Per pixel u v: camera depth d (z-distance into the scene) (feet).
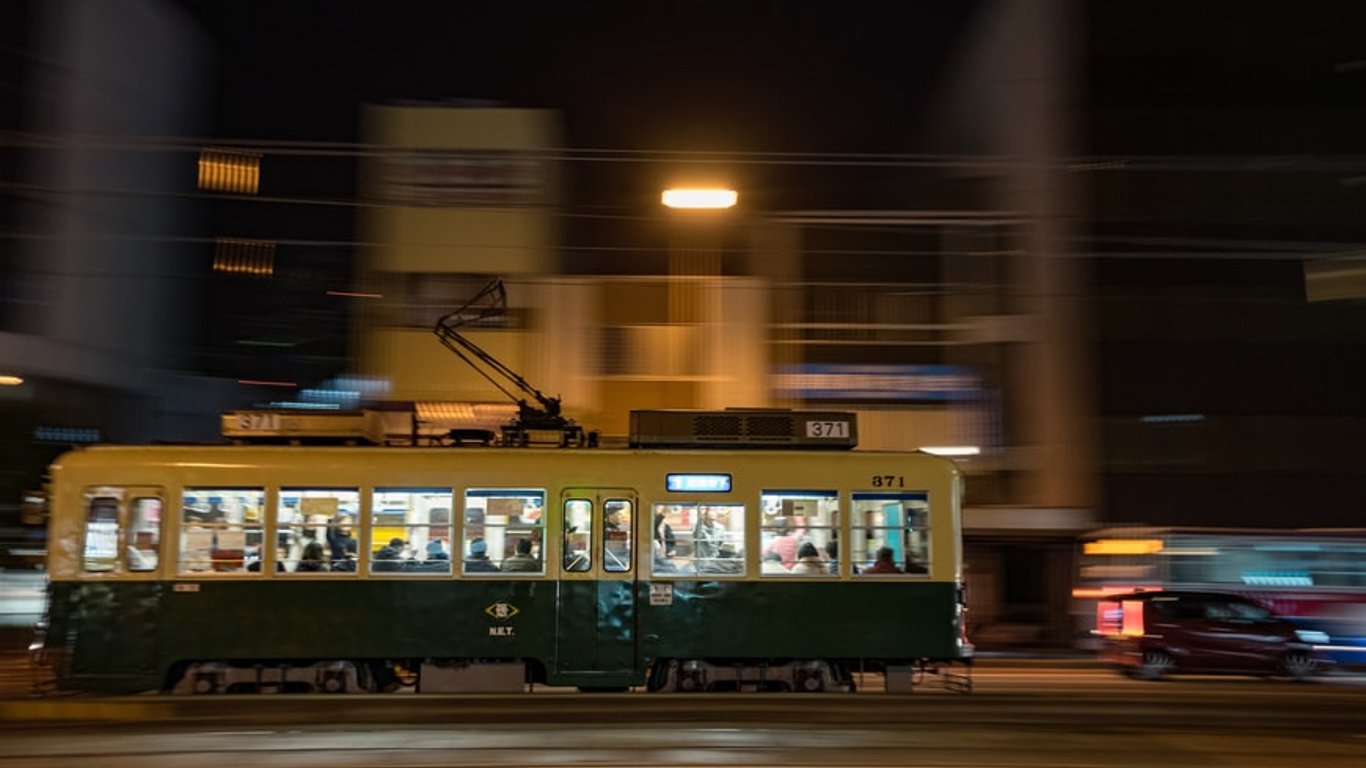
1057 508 86.63
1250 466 89.30
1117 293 90.33
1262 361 90.53
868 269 88.79
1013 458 87.76
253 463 42.50
